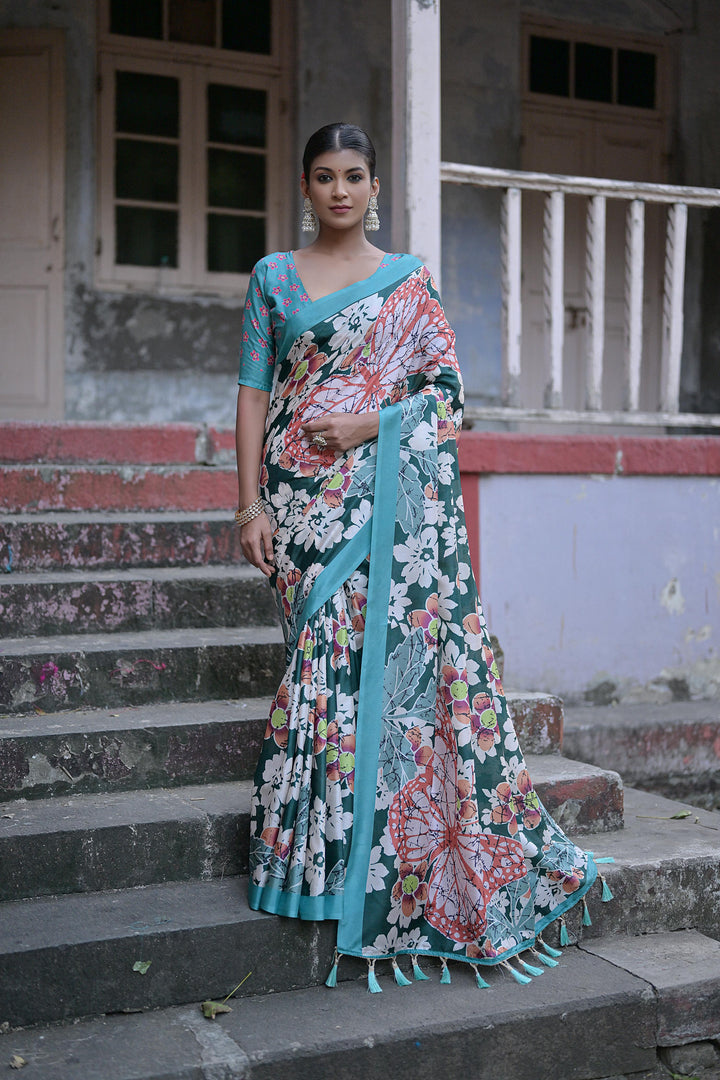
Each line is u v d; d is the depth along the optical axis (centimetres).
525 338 743
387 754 241
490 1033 223
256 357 255
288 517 250
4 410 633
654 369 784
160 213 645
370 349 248
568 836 297
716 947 265
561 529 406
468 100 700
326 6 659
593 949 262
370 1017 221
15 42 618
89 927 223
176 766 275
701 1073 243
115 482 388
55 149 623
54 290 629
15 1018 212
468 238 714
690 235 768
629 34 750
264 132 664
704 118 764
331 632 242
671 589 428
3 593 313
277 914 232
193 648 303
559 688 409
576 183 402
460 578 251
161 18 637
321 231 254
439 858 245
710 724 407
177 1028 215
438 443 251
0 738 258
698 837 299
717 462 430
